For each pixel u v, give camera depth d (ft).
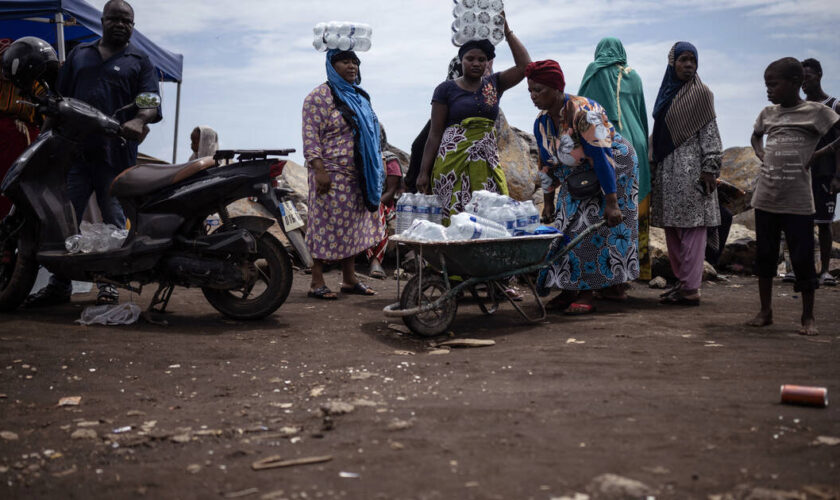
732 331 15.61
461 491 6.68
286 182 32.07
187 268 16.21
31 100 17.46
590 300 18.65
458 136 20.18
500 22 20.13
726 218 22.70
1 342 14.02
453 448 7.86
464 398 9.99
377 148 21.74
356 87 21.97
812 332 15.01
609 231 18.13
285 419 9.30
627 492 6.49
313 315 18.43
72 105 17.28
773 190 15.23
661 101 20.57
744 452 7.48
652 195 21.27
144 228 16.46
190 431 8.88
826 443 7.72
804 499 6.24
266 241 17.08
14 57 17.01
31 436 8.79
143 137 18.43
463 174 20.21
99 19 28.25
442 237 15.85
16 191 17.11
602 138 17.17
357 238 21.97
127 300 19.89
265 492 6.82
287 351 14.02
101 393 10.86
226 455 7.94
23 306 18.49
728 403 9.38
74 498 6.85
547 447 7.79
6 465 7.77
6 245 17.89
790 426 8.34
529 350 13.67
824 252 25.89
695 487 6.59
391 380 11.43
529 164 31.53
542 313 18.03
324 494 6.72
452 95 20.31
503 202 17.60
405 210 20.31
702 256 20.31
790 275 27.12
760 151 16.12
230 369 12.47
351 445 8.09
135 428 9.09
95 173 18.81
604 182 17.35
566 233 18.39
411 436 8.32
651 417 8.80
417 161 22.24
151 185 16.35
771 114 15.65
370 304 20.63
